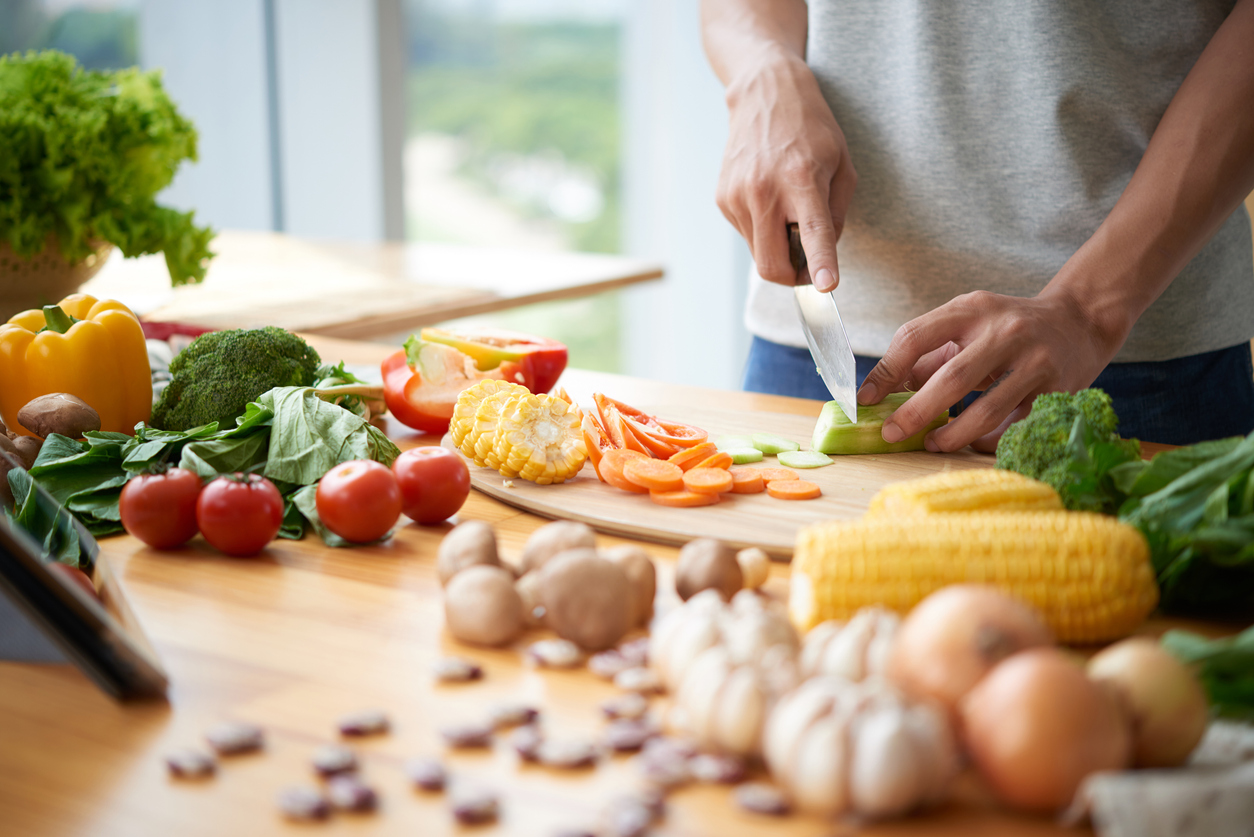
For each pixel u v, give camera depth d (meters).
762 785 0.63
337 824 0.60
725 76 1.73
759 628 0.68
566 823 0.60
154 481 1.01
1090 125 1.65
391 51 4.21
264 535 1.00
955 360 1.27
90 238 1.84
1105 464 0.97
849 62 1.78
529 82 5.78
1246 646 0.66
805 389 1.89
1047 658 0.58
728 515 1.11
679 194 4.18
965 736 0.60
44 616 0.69
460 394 1.29
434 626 0.86
